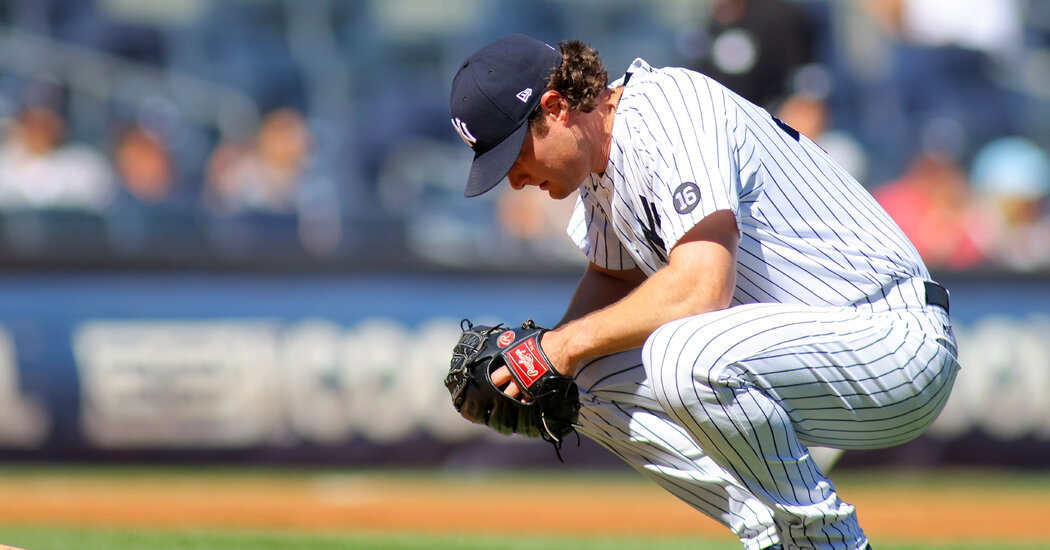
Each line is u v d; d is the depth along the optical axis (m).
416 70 34.59
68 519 18.78
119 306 24.92
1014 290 27.53
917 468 26.94
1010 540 18.92
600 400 9.76
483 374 9.15
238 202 29.03
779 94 24.41
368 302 26.06
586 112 8.80
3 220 26.77
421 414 26.02
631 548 16.70
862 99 33.94
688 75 8.90
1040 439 27.30
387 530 18.41
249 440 25.22
